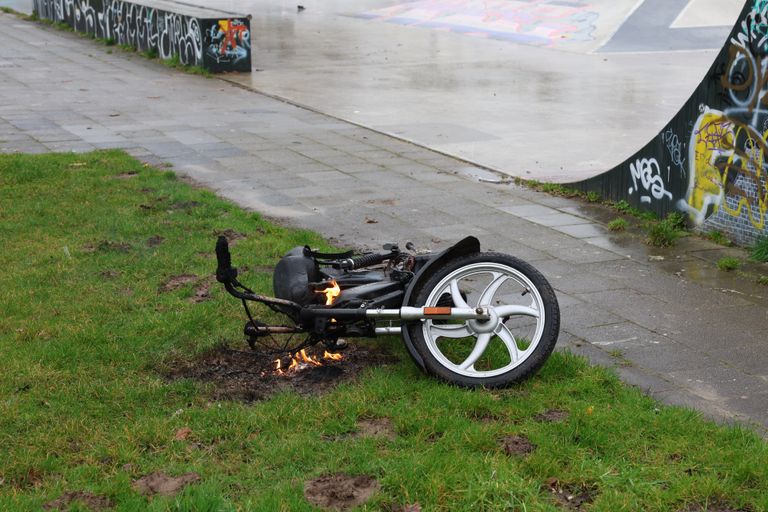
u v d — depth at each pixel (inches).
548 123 605.3
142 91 726.5
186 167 451.8
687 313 255.0
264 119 602.2
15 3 1620.3
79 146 503.8
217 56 834.2
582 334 237.5
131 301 249.0
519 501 151.0
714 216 332.8
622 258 310.3
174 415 182.4
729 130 321.4
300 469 163.2
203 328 230.7
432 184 425.4
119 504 151.4
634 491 154.8
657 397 198.5
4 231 320.2
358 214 365.7
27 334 223.5
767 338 235.9
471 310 196.7
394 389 193.3
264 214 362.9
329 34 1200.8
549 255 312.8
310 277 221.6
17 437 173.5
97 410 184.9
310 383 199.9
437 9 1381.6
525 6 1289.4
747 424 184.5
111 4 1060.5
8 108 636.1
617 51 1018.1
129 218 338.6
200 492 151.6
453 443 170.4
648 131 579.5
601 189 392.2
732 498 153.3
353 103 677.9
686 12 1180.5
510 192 412.2
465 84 783.7
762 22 303.0
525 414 182.1
